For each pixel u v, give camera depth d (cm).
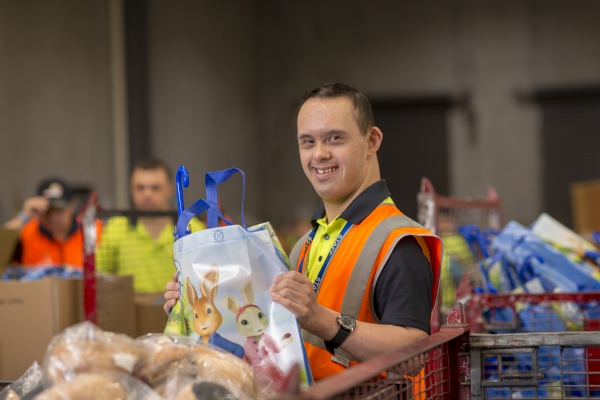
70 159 642
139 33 736
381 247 161
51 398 102
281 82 1112
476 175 1040
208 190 156
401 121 1069
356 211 172
